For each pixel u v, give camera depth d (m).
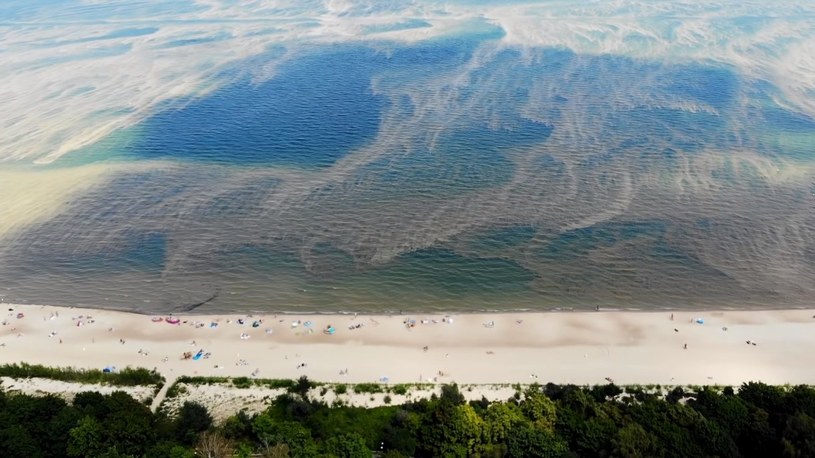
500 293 106.56
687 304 103.00
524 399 85.00
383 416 82.31
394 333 98.62
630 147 149.75
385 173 142.75
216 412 84.06
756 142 149.75
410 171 143.00
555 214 125.75
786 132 153.75
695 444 71.75
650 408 77.25
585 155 146.88
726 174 137.12
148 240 124.50
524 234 120.38
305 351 95.50
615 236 118.94
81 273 116.25
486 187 135.62
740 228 119.94
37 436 74.88
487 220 124.69
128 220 131.25
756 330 96.62
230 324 101.50
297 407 82.25
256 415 81.25
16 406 77.88
